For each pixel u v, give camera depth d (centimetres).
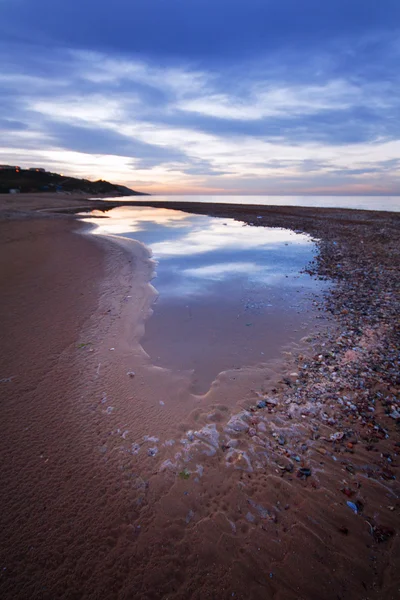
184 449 309
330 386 400
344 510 249
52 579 206
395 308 639
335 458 296
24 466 285
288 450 308
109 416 352
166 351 510
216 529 238
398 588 199
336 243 1434
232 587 204
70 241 1492
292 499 260
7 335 538
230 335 568
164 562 217
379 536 230
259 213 3023
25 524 238
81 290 788
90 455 299
